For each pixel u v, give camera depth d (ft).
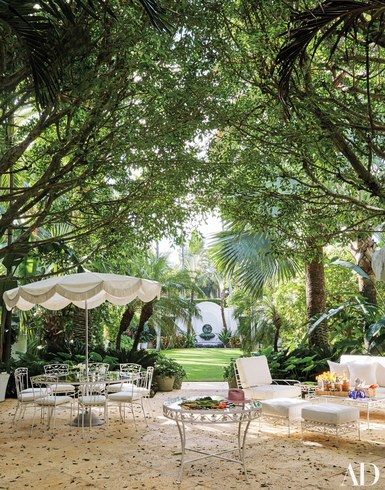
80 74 22.18
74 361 41.39
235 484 17.58
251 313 58.54
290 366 37.96
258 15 22.80
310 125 22.63
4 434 25.71
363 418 28.71
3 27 17.98
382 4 12.67
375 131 23.02
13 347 48.19
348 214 28.14
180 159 24.86
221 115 23.63
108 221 29.48
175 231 29.45
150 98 24.70
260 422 28.07
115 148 24.30
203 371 64.28
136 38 20.63
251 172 26.94
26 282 39.19
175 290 77.77
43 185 25.86
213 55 23.32
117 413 31.22
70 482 17.95
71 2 20.08
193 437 24.72
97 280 25.45
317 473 18.78
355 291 51.37
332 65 24.14
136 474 18.84
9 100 23.43
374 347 37.29
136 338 46.55
